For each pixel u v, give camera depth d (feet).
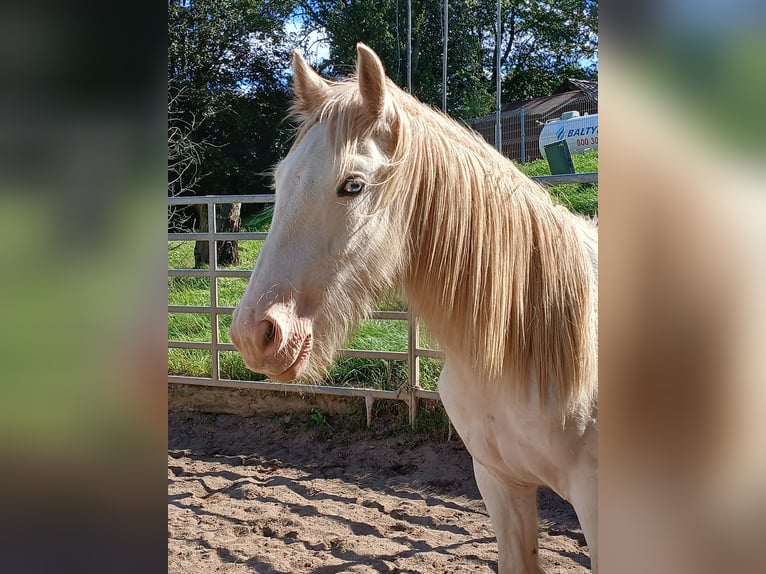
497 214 4.48
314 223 4.25
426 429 12.07
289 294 4.17
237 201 13.03
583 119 36.52
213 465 12.03
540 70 71.41
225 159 45.50
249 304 4.14
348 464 11.67
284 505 10.12
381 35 55.06
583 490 4.45
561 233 4.58
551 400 4.44
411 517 9.46
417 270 4.65
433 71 58.23
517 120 47.44
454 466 11.05
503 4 68.13
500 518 5.26
